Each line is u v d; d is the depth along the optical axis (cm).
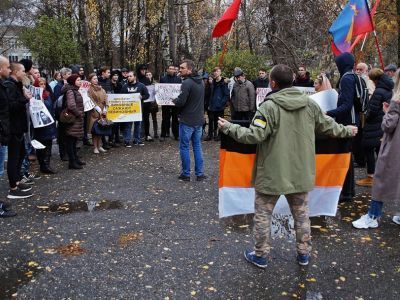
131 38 2703
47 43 2184
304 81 1126
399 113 500
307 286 400
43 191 698
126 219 570
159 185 733
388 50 1708
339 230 530
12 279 412
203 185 735
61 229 536
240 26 2094
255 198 426
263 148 401
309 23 1553
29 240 502
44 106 782
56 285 400
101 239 504
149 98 1157
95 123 982
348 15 733
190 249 476
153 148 1070
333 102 594
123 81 1189
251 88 1113
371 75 677
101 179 772
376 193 520
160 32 2811
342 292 390
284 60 1614
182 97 727
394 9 1359
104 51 2548
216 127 1201
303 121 398
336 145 458
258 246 427
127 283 404
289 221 522
